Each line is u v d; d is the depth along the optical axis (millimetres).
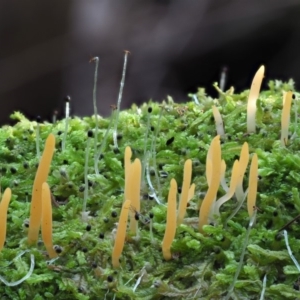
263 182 204
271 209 198
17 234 199
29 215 203
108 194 208
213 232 195
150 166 213
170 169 210
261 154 208
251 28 584
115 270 192
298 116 219
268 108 221
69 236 196
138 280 191
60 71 580
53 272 192
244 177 207
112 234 198
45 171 191
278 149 208
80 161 215
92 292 190
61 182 209
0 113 570
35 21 548
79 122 228
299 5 567
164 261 194
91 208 205
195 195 205
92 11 580
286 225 195
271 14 576
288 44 582
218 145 193
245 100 231
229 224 198
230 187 197
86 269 193
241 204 196
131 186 194
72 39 576
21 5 535
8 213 204
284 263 192
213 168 194
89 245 196
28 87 574
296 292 187
